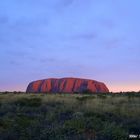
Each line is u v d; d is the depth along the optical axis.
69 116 19.00
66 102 26.59
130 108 22.17
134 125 15.73
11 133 14.01
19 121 16.70
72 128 14.54
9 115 19.22
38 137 13.67
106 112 20.28
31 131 14.59
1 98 30.70
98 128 14.94
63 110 21.05
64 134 13.75
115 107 22.11
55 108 22.33
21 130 14.55
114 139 13.36
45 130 14.49
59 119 17.98
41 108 22.67
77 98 31.34
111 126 14.77
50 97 30.50
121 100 29.62
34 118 18.34
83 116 18.27
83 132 14.21
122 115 19.06
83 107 22.03
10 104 25.25
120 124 16.00
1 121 16.59
